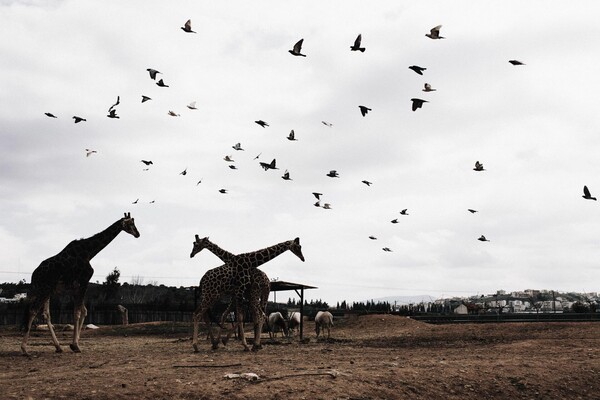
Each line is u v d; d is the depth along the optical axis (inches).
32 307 687.7
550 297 4731.8
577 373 573.6
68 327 1553.9
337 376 485.7
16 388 411.2
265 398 423.5
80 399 391.5
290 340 1096.2
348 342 1050.7
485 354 733.9
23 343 677.3
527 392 517.3
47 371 515.2
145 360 596.7
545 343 858.8
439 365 576.4
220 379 455.8
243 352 742.5
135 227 762.2
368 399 447.5
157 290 2600.9
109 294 2410.2
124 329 1499.8
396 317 1577.3
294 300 2509.8
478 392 504.1
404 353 749.3
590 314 1721.2
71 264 721.6
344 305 2620.6
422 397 474.0
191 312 2130.9
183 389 424.5
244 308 822.5
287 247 808.3
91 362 587.8
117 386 421.7
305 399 430.6
